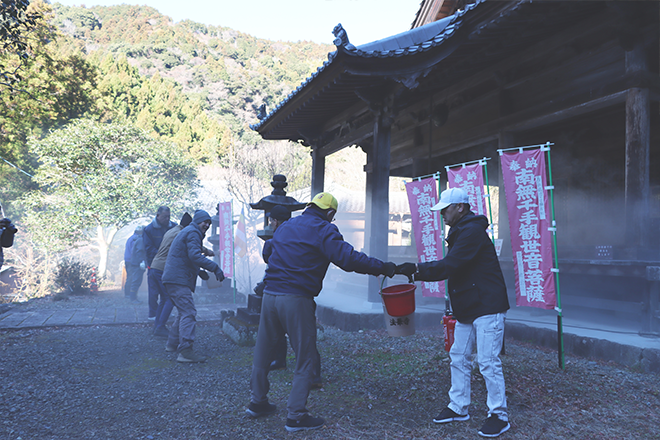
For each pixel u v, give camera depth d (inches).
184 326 196.1
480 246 125.9
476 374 169.3
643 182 227.0
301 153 958.4
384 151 315.9
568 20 263.3
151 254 286.5
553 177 404.2
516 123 308.3
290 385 165.5
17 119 828.6
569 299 251.6
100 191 651.5
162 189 698.2
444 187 484.7
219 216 410.6
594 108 264.2
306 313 124.7
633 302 229.8
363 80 294.2
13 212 826.8
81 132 678.5
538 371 174.7
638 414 134.6
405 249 409.4
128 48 5344.5
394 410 139.7
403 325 145.9
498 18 249.4
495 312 124.0
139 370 183.5
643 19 230.5
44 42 842.8
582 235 380.5
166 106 2190.0
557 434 121.1
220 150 1739.7
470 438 119.5
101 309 345.7
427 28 300.0
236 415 134.3
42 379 166.4
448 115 391.2
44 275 635.5
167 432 121.4
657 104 309.0
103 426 125.0
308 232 127.2
